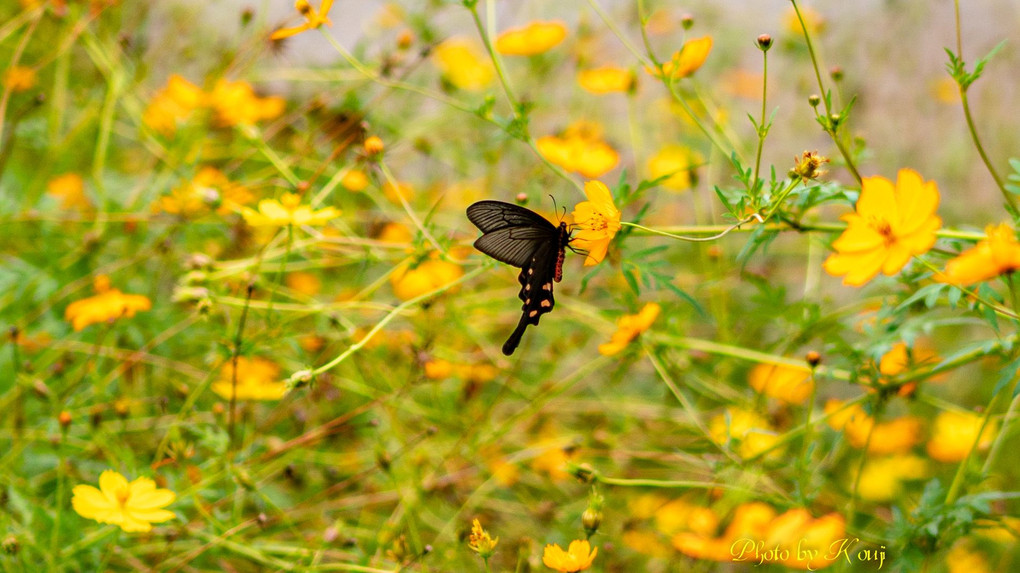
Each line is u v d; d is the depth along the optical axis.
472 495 1.83
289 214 1.75
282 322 1.77
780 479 1.83
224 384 1.81
